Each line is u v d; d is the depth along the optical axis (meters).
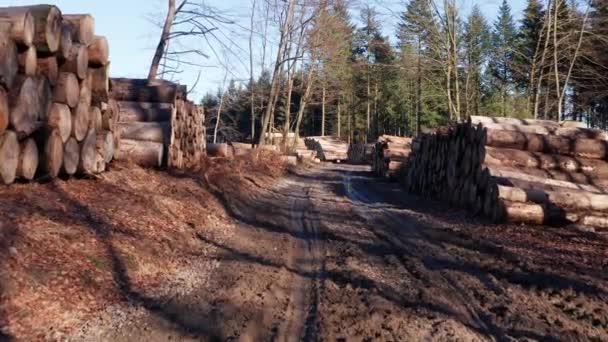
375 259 8.23
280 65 31.06
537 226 11.00
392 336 5.09
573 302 6.09
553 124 14.96
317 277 7.16
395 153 30.44
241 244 9.11
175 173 13.63
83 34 9.01
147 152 13.07
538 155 12.91
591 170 12.66
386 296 6.31
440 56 28.16
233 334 4.98
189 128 16.59
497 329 5.33
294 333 5.09
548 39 24.72
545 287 6.59
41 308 4.90
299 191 19.77
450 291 6.54
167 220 9.09
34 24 7.54
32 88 7.54
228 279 6.82
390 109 67.25
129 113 13.88
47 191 7.78
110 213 8.03
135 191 9.97
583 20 24.20
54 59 8.16
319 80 46.78
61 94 8.40
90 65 9.56
